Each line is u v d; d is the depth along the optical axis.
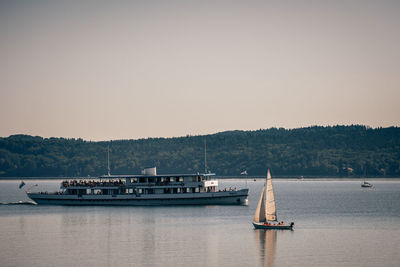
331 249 133.25
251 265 118.94
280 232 156.25
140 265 119.50
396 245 137.75
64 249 135.38
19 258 126.38
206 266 118.31
